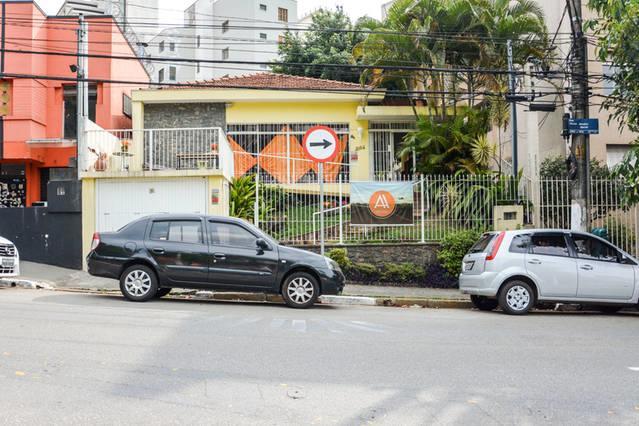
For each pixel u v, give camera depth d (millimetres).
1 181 22531
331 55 32531
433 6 19641
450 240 15711
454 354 7473
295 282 11469
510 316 11359
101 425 4684
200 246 11422
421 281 15625
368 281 15578
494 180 16703
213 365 6555
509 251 11727
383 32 18891
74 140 21422
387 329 9172
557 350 7867
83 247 16156
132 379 5930
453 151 19141
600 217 16188
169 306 10781
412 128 22766
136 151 16812
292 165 22156
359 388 5875
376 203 16250
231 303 12117
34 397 5305
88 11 28031
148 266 11398
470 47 20094
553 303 13180
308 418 4984
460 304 13391
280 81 23125
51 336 7727
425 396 5668
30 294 12203
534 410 5320
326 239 16344
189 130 17062
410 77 21188
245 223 11703
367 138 22562
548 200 16250
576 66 14172
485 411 5270
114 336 7824
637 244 15859
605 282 11773
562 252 11859
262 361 6801
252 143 22188
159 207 16125
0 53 21375
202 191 16078
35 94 21891
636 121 13656
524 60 19594
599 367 6934
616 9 11383
